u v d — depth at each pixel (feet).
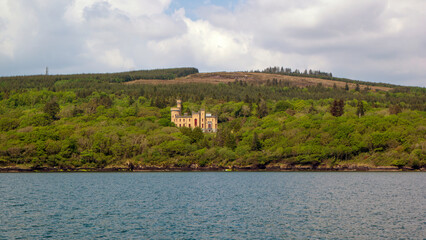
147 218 243.40
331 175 578.66
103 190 383.86
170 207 281.74
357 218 244.01
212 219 240.53
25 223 229.45
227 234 205.98
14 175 585.63
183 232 209.67
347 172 644.27
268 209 273.95
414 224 227.61
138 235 204.13
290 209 274.16
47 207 281.95
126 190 383.65
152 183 457.27
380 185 426.92
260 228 218.18
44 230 213.87
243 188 400.67
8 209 272.72
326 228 218.59
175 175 593.42
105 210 270.05
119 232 209.77
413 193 357.41
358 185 427.33
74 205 291.17
